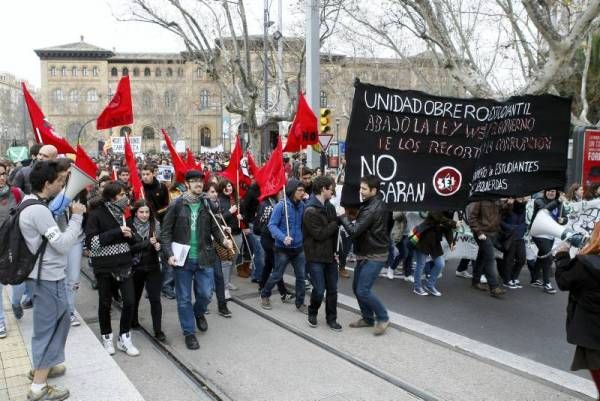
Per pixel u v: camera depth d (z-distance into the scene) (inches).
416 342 242.1
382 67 1176.8
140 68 2807.6
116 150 1114.1
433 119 251.9
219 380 201.5
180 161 355.3
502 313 288.8
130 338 232.5
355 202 244.2
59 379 188.7
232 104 808.9
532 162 286.8
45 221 159.8
